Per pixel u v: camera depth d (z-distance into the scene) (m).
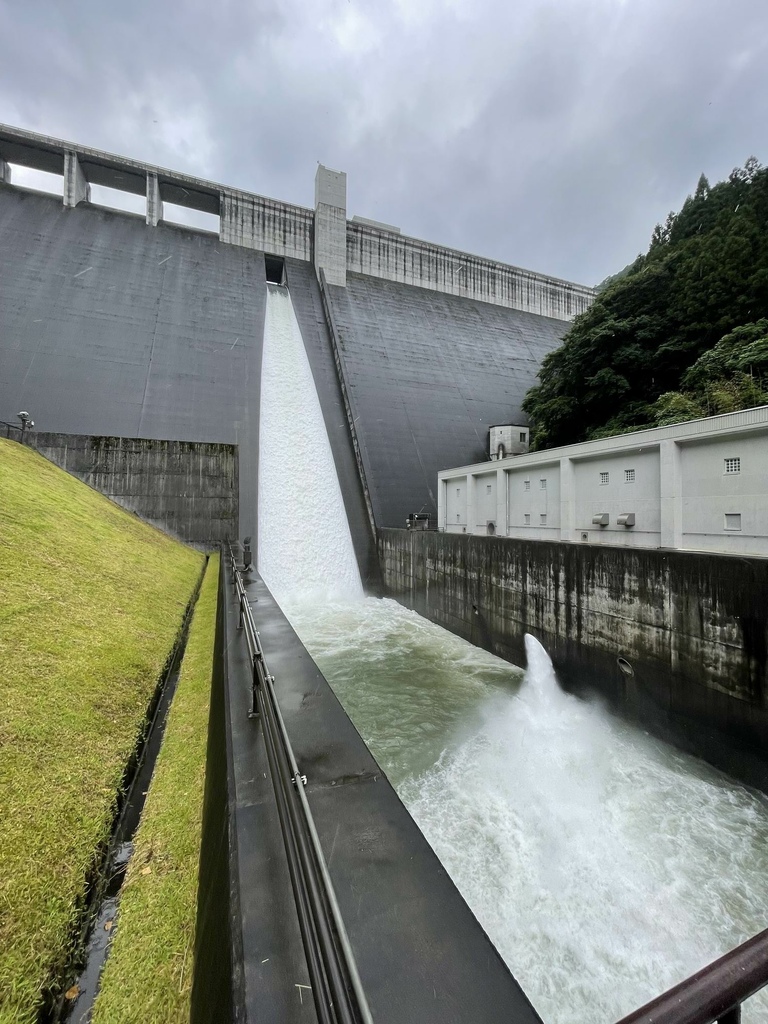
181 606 11.12
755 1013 5.49
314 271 39.06
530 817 8.20
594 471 14.67
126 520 16.73
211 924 2.47
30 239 30.03
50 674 5.43
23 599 6.66
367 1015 1.34
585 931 6.33
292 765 2.56
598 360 21.56
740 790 8.79
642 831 7.91
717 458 11.02
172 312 30.02
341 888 2.18
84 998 2.76
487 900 6.71
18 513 9.62
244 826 2.73
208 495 20.72
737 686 8.93
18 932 2.90
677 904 6.70
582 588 12.58
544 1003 5.58
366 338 34.78
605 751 10.24
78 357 25.00
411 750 10.21
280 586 22.33
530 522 17.77
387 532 24.09
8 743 4.16
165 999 2.69
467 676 14.31
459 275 45.50
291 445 27.17
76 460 18.80
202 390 26.41
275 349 31.91
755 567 8.62
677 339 19.53
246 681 5.11
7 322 25.00
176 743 5.45
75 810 3.92
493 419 33.22
